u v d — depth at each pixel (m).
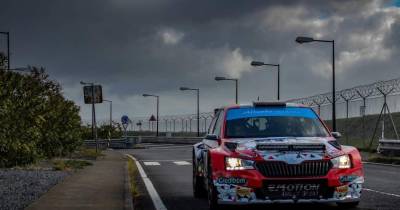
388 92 31.41
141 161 29.86
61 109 28.36
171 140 73.31
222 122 11.02
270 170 9.42
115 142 60.75
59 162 24.44
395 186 15.13
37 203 11.20
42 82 22.19
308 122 10.95
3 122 16.12
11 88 16.50
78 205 10.96
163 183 17.02
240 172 9.51
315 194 9.45
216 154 9.94
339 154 9.66
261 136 10.52
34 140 18.08
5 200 11.60
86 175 18.64
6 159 18.05
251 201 9.47
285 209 10.70
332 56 34.09
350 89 35.09
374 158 27.66
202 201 12.46
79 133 32.16
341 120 44.78
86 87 37.91
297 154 9.46
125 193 13.12
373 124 41.19
